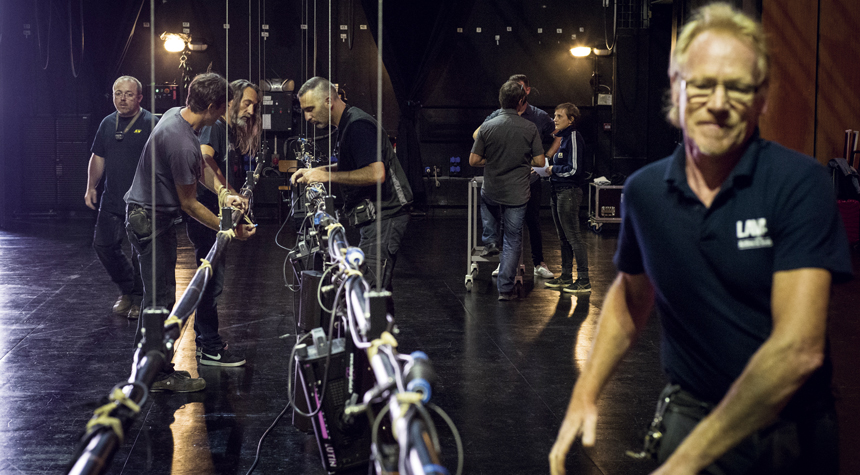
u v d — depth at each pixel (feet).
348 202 11.55
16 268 23.02
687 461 3.63
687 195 4.01
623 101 41.42
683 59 3.87
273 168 39.01
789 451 4.07
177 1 38.99
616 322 4.90
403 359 4.04
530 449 9.70
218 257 7.94
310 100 11.03
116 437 3.60
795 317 3.50
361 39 39.99
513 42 40.93
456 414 10.98
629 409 11.18
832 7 32.48
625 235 4.66
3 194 34.71
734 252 3.89
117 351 14.03
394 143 40.73
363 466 7.34
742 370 4.11
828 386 4.12
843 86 32.99
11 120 37.22
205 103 11.51
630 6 41.22
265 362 13.47
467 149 41.42
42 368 12.89
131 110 16.31
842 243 3.62
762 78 3.75
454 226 36.14
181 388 11.70
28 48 37.70
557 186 20.12
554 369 13.26
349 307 5.58
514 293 19.85
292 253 11.94
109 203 16.46
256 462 9.08
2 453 9.21
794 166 3.74
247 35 39.60
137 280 15.53
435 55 39.99
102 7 37.73
